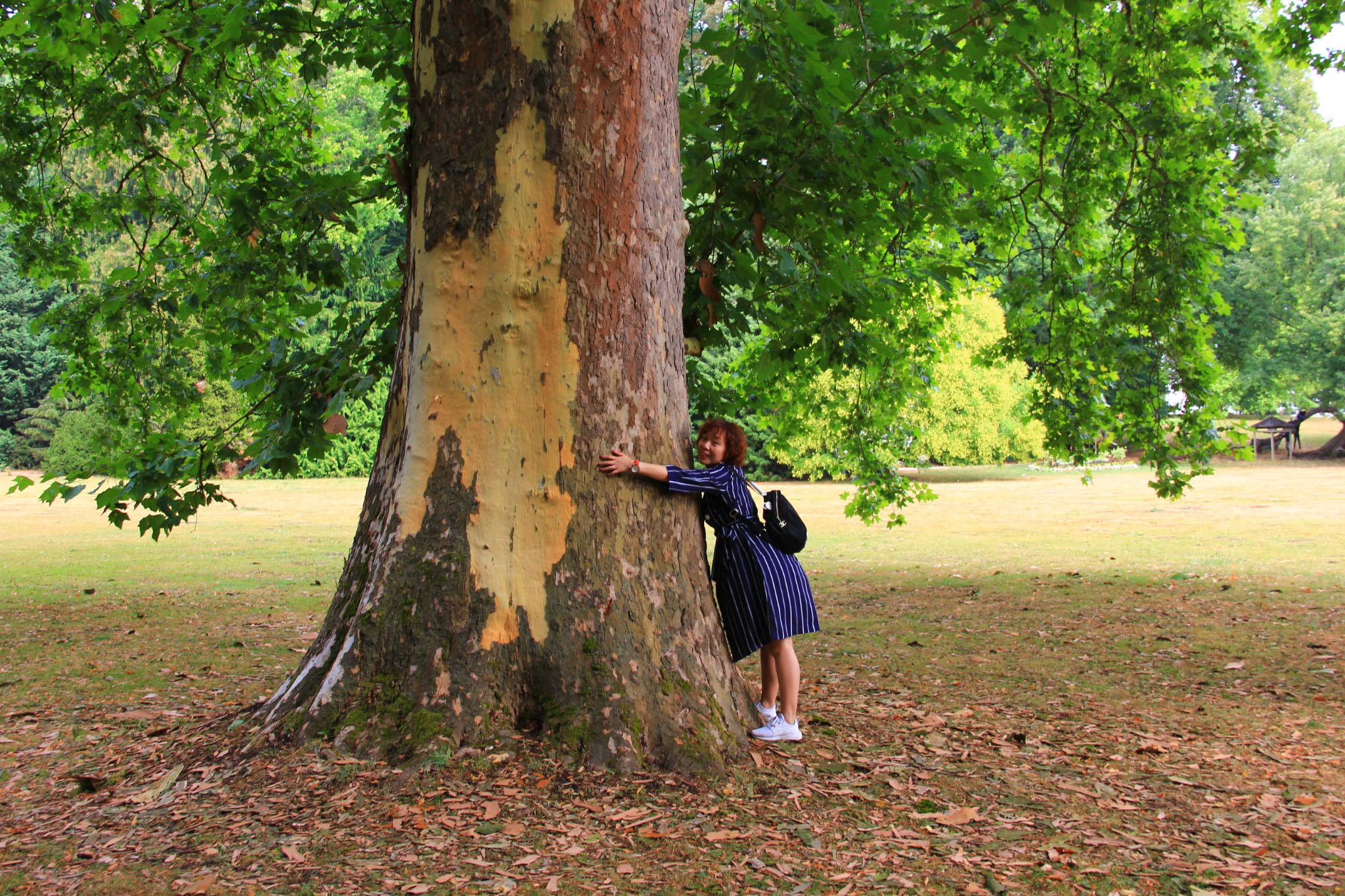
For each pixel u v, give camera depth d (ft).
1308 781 13.24
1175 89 30.12
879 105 20.62
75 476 20.18
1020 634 27.09
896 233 29.96
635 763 12.12
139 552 53.21
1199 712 17.58
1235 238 31.22
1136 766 13.89
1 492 119.55
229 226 26.35
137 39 22.41
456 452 13.07
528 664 12.71
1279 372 122.83
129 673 22.31
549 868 9.73
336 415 18.49
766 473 126.82
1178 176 30.76
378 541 13.43
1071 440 34.45
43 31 20.61
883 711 17.30
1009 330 35.91
